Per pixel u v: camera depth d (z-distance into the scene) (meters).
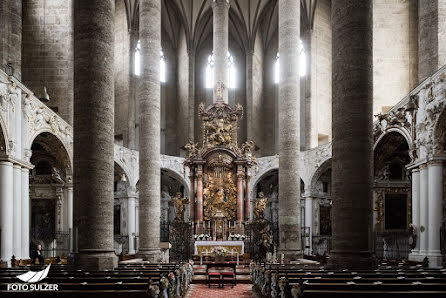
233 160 31.52
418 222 19.69
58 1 27.11
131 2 35.19
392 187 28.66
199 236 29.34
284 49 24.28
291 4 24.38
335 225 12.62
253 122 39.56
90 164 12.58
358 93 12.55
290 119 23.80
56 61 26.78
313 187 32.25
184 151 39.91
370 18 12.91
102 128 12.84
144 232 22.52
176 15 40.41
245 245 29.41
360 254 12.10
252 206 35.25
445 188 18.23
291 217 23.19
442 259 17.83
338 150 12.72
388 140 23.78
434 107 18.06
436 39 21.11
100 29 13.03
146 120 23.09
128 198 32.62
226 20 33.12
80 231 12.41
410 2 29.41
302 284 8.06
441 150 18.27
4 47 21.25
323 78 35.91
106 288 8.36
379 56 29.42
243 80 41.62
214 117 32.38
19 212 19.17
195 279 18.36
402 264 18.14
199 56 41.72
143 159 22.97
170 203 38.19
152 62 23.39
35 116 21.25
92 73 12.84
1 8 21.33
